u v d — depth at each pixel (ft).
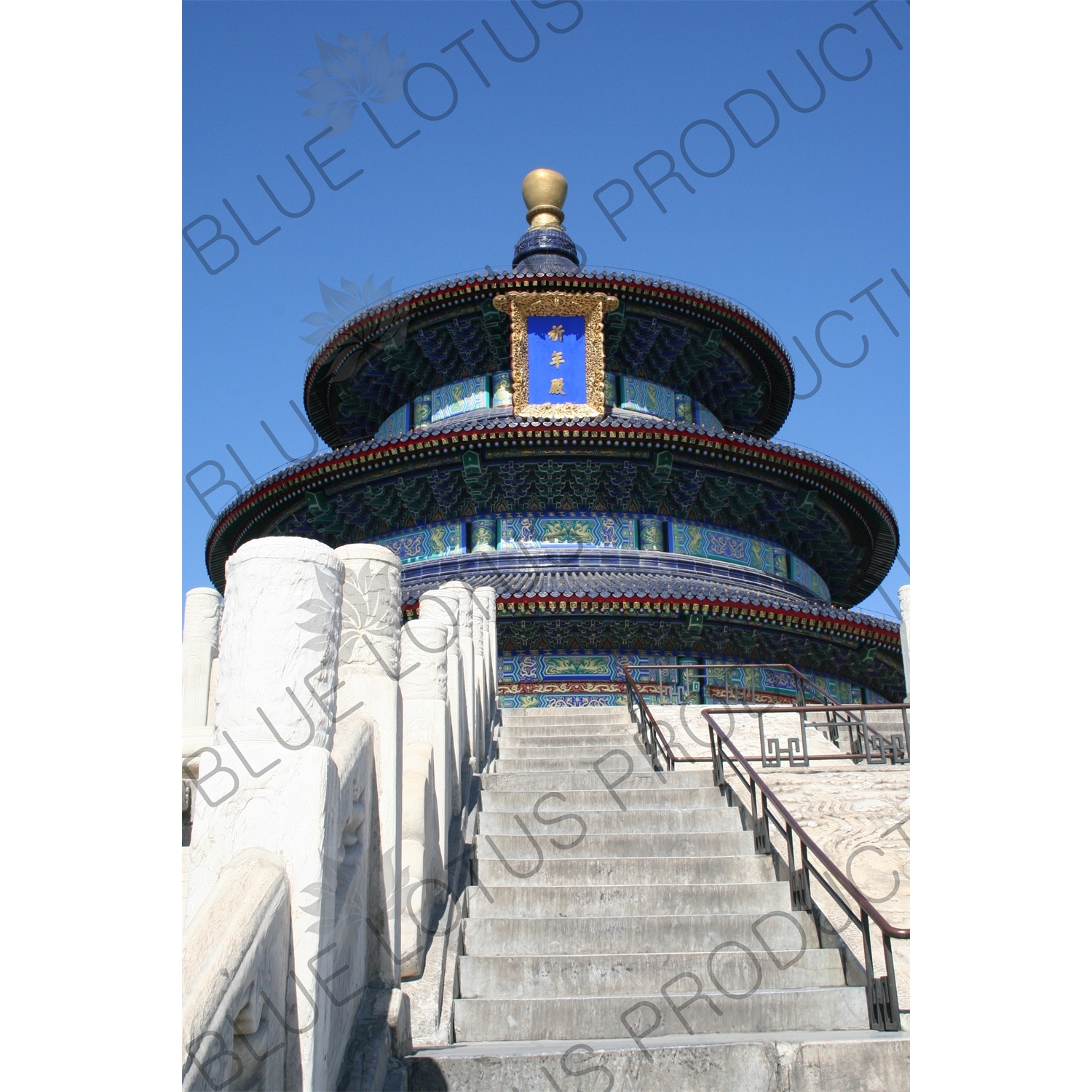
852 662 116.37
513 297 121.39
